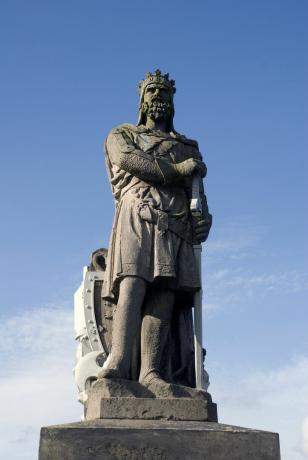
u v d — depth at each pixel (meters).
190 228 7.63
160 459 6.06
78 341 8.31
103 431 6.10
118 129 8.05
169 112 8.32
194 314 7.43
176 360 7.50
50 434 6.04
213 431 6.25
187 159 7.86
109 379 6.73
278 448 6.31
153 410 6.58
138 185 7.59
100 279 8.38
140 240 7.27
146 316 7.32
